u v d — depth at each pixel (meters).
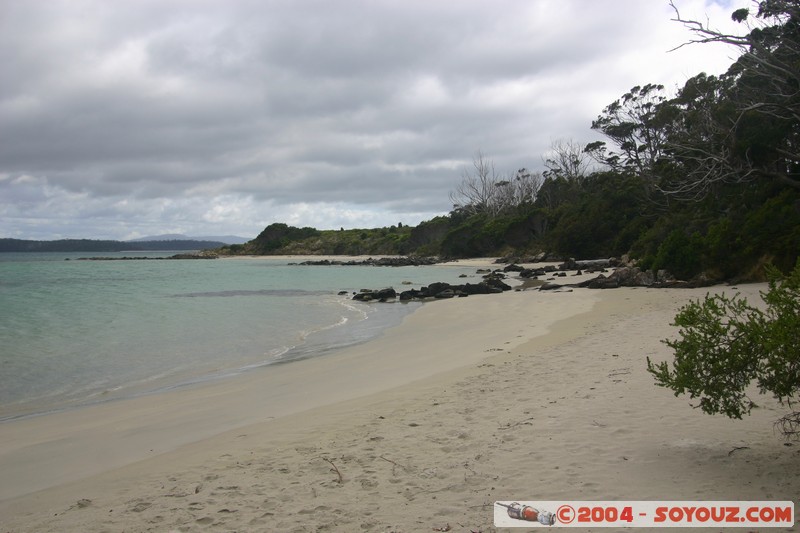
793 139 32.44
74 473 6.09
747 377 4.57
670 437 5.42
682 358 4.76
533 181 102.19
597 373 8.60
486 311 21.08
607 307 18.75
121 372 12.49
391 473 5.14
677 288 24.08
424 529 3.97
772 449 4.91
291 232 149.38
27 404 9.94
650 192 54.53
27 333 18.27
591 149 78.94
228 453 6.20
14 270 74.38
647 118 59.31
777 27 28.50
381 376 10.48
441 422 6.72
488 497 4.43
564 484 4.55
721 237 25.00
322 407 8.22
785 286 4.38
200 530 4.21
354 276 54.47
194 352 14.76
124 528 4.35
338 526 4.12
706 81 48.72
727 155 33.59
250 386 10.46
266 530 4.14
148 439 7.27
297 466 5.54
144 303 29.11
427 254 97.44
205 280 50.78
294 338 16.91
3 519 4.80
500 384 8.55
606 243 57.69
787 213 24.28
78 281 50.12
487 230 81.88
